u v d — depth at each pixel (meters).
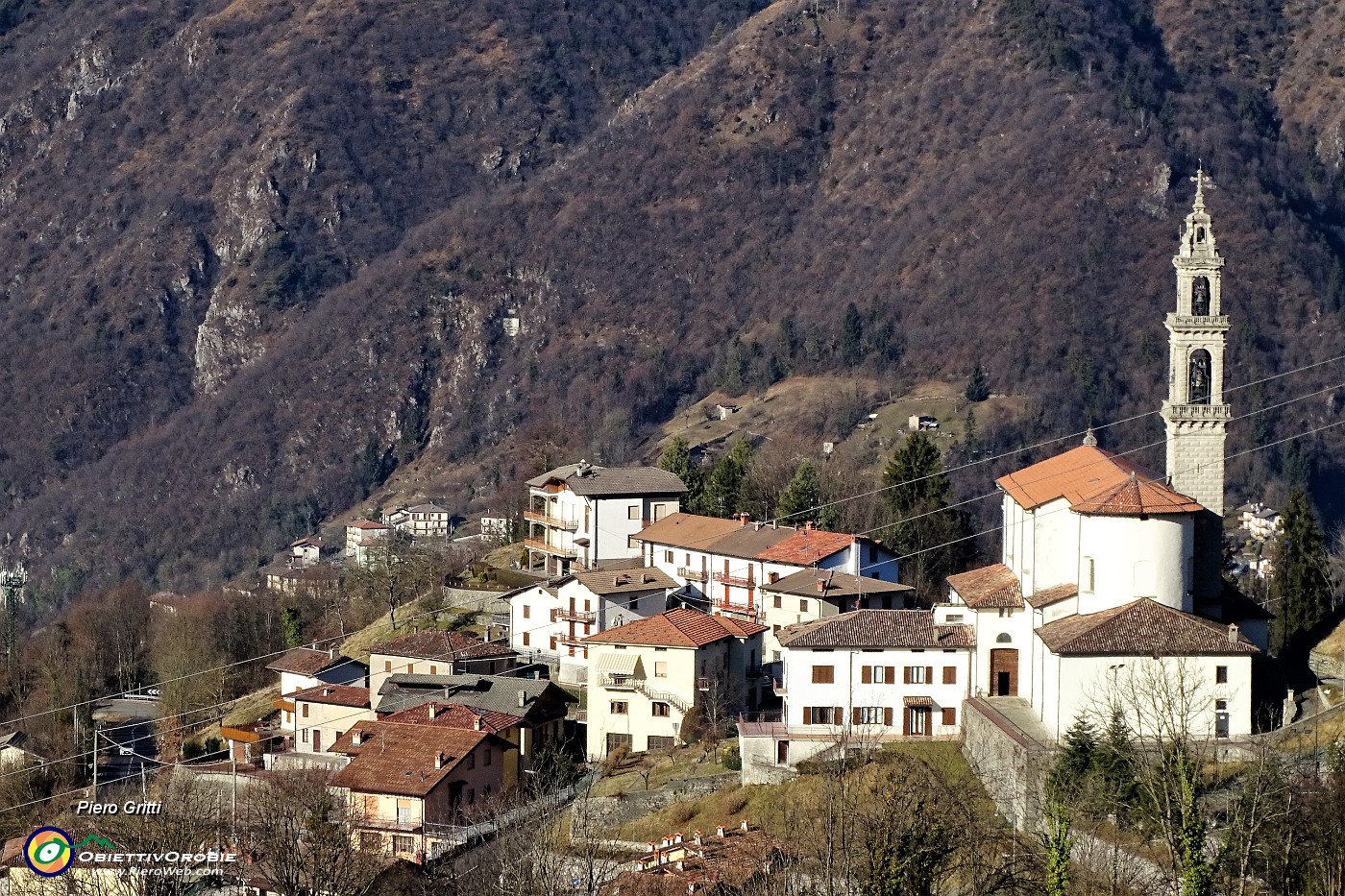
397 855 118.44
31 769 157.25
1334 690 125.19
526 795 130.25
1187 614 124.62
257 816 121.06
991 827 112.31
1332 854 92.62
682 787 130.62
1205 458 141.62
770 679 157.75
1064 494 132.50
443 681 154.38
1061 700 119.25
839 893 90.81
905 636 135.12
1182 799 93.62
